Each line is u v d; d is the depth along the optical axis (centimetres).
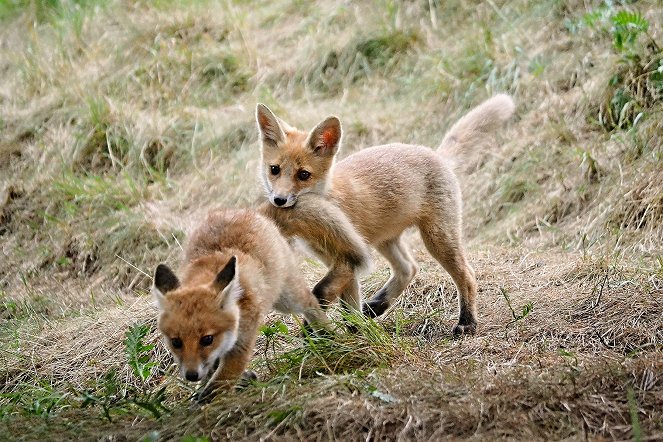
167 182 1519
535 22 1583
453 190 1108
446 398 745
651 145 1277
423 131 1495
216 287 797
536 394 738
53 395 923
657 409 715
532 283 1104
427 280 1160
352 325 952
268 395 799
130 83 1711
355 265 995
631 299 970
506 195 1352
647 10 1479
